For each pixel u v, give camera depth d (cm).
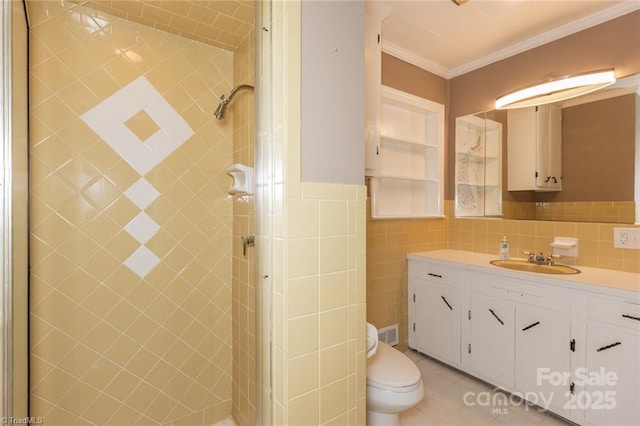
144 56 156
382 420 146
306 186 107
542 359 169
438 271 225
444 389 198
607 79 184
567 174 204
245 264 159
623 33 179
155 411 159
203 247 173
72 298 140
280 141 104
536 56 218
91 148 144
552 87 206
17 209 107
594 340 150
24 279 116
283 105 103
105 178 147
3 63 93
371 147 192
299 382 105
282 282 103
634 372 138
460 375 214
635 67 175
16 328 106
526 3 181
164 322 162
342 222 117
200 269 172
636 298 137
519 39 220
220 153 177
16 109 105
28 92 121
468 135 259
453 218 269
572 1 178
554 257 203
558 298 163
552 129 212
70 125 138
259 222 117
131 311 154
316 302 110
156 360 160
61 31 136
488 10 188
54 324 135
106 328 147
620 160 182
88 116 143
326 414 112
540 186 217
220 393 178
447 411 178
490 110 245
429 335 231
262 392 113
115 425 149
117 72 149
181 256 167
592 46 192
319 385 110
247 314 154
